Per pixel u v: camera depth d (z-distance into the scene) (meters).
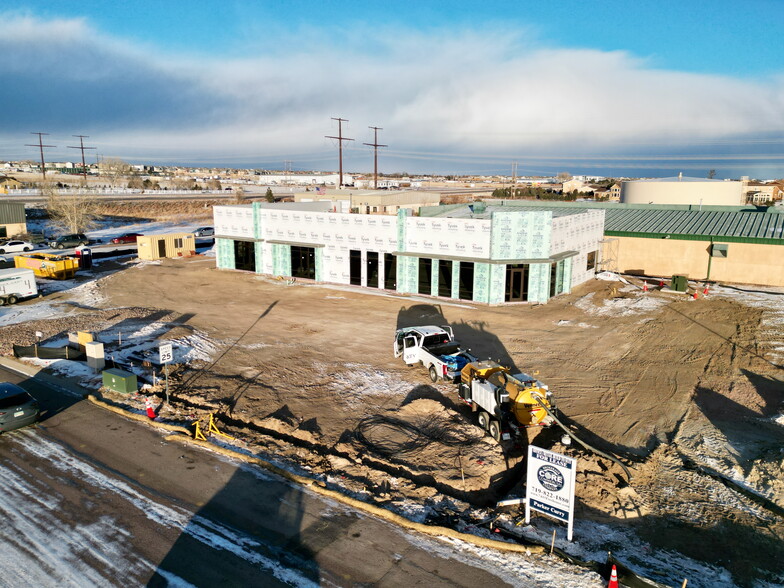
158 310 33.69
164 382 21.41
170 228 81.00
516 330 28.94
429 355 22.17
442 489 14.32
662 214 48.53
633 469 15.18
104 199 102.44
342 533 12.32
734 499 13.76
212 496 13.75
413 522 12.58
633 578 10.55
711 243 41.41
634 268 44.66
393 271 38.41
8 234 63.06
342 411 19.12
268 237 44.31
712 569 11.23
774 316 30.81
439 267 36.34
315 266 42.12
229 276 44.66
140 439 16.88
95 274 46.66
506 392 16.42
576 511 13.40
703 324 29.59
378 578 10.85
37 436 17.05
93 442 16.66
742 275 40.69
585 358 24.64
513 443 16.89
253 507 13.30
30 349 24.67
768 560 11.51
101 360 22.75
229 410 18.97
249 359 24.53
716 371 22.81
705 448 16.44
